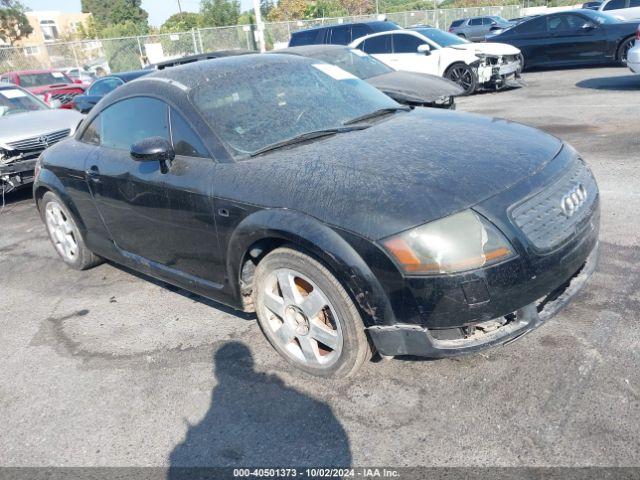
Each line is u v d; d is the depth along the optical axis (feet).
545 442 7.70
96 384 10.52
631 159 19.86
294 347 10.05
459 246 7.71
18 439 9.27
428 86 24.99
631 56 32.40
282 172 9.41
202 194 10.23
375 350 9.30
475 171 8.67
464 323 7.89
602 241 13.67
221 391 9.80
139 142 10.64
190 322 12.38
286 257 9.19
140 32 148.66
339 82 13.20
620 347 9.45
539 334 10.10
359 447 8.11
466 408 8.54
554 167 9.23
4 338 12.76
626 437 7.59
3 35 141.79
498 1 188.55
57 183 14.79
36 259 17.72
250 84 11.95
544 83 40.86
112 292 14.56
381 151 9.64
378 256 7.92
